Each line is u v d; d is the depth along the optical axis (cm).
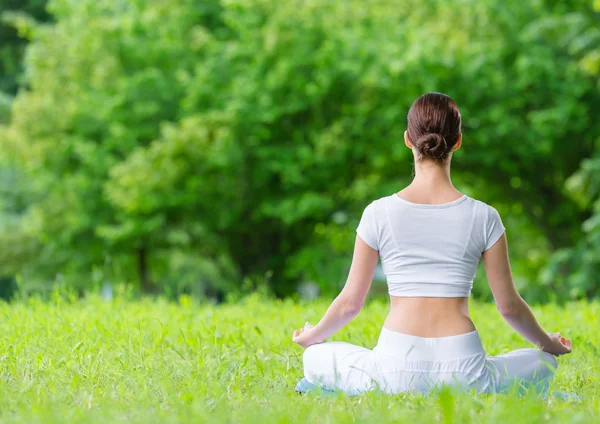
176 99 3709
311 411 553
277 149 3453
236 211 3550
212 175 3450
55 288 1304
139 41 3772
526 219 4047
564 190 3609
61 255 3847
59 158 3772
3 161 3950
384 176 3669
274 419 520
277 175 3584
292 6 3484
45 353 808
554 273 2975
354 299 639
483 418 514
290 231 3725
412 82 3281
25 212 4981
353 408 558
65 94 3797
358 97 3394
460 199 618
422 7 3706
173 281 4094
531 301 3120
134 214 3531
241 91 3397
